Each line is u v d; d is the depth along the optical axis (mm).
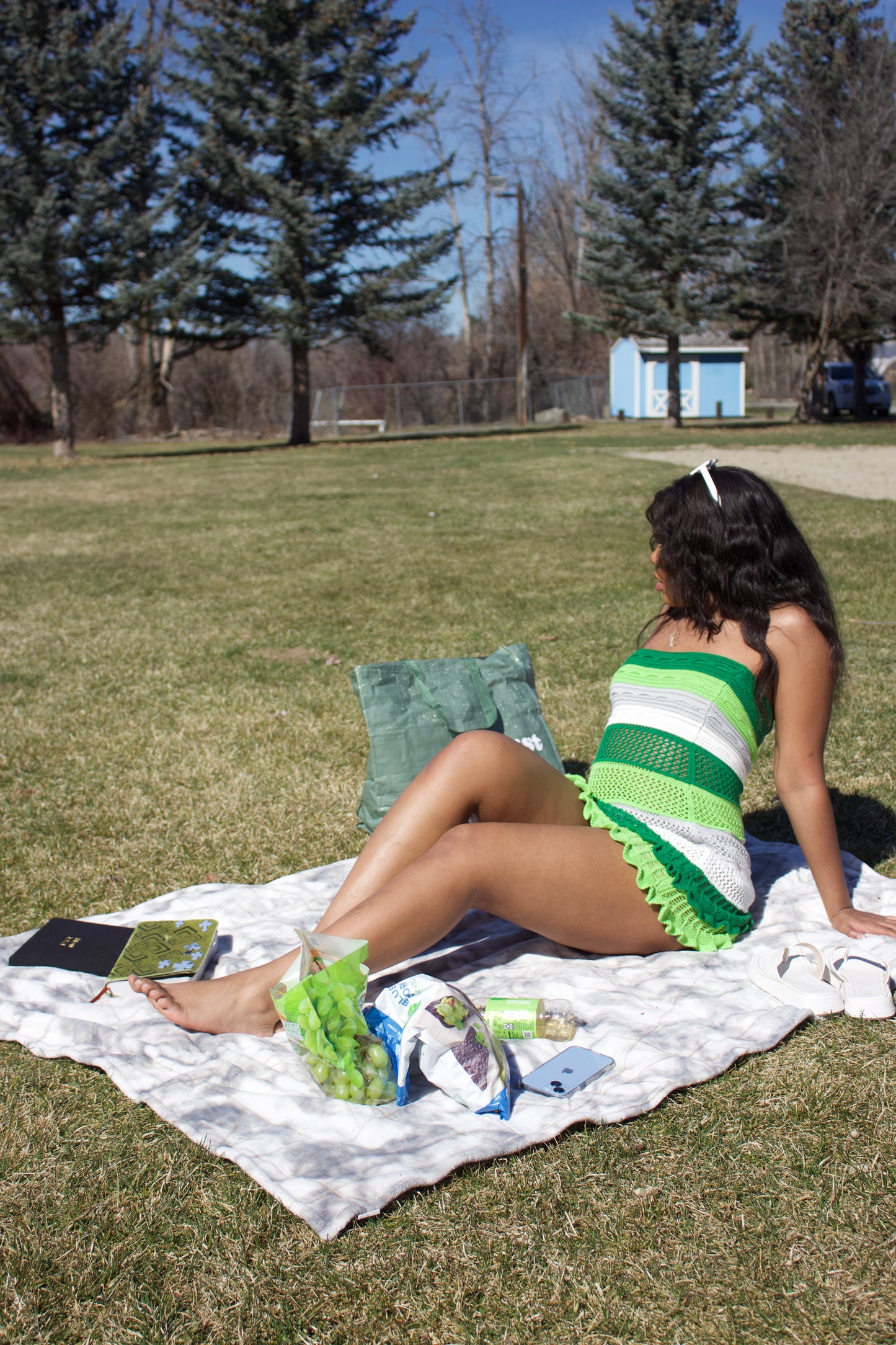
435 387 41438
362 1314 1676
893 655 5637
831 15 27531
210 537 11297
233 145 26297
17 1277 1784
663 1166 1952
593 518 11844
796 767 2543
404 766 3283
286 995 2115
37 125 23250
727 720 2496
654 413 38500
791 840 3547
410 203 27031
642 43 27219
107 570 9461
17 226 23719
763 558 2496
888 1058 2229
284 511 13578
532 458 20953
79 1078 2307
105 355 45500
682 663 2566
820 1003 2369
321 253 27000
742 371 38812
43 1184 1997
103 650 6527
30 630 7113
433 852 2277
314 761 4480
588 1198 1881
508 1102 2078
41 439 39250
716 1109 2096
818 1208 1846
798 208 27734
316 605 7668
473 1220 1838
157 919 3031
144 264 24656
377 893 2240
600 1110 2068
